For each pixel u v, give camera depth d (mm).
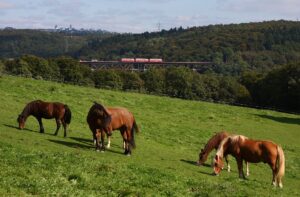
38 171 16938
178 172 23391
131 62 189625
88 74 118625
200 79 116750
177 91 115562
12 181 14812
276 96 100250
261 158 24531
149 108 53812
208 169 27766
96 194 15383
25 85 51812
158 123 44656
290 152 41438
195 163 29297
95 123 27109
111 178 17953
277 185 24391
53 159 19469
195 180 20516
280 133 51250
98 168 19391
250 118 58469
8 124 31438
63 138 30109
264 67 195375
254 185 22469
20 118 30234
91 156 23875
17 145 22609
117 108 27672
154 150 31984
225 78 118000
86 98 51500
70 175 17109
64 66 115750
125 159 25750
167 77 119250
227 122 52812
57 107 30547
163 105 57188
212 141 28391
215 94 113062
